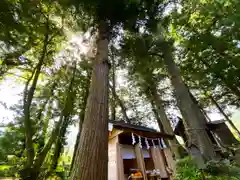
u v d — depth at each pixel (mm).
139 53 8789
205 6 8953
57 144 6461
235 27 8008
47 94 8133
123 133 5789
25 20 5145
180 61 12133
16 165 5199
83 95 8422
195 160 4676
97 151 2490
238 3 7098
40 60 6633
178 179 4191
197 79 11695
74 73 8117
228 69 9930
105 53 4363
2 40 5141
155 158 6113
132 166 6367
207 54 10344
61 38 7059
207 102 15672
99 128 2816
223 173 4051
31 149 5074
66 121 7328
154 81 11219
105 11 4754
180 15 9664
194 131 6039
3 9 4398
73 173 2328
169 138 6637
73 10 5242
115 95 12391
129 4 4867
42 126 7309
